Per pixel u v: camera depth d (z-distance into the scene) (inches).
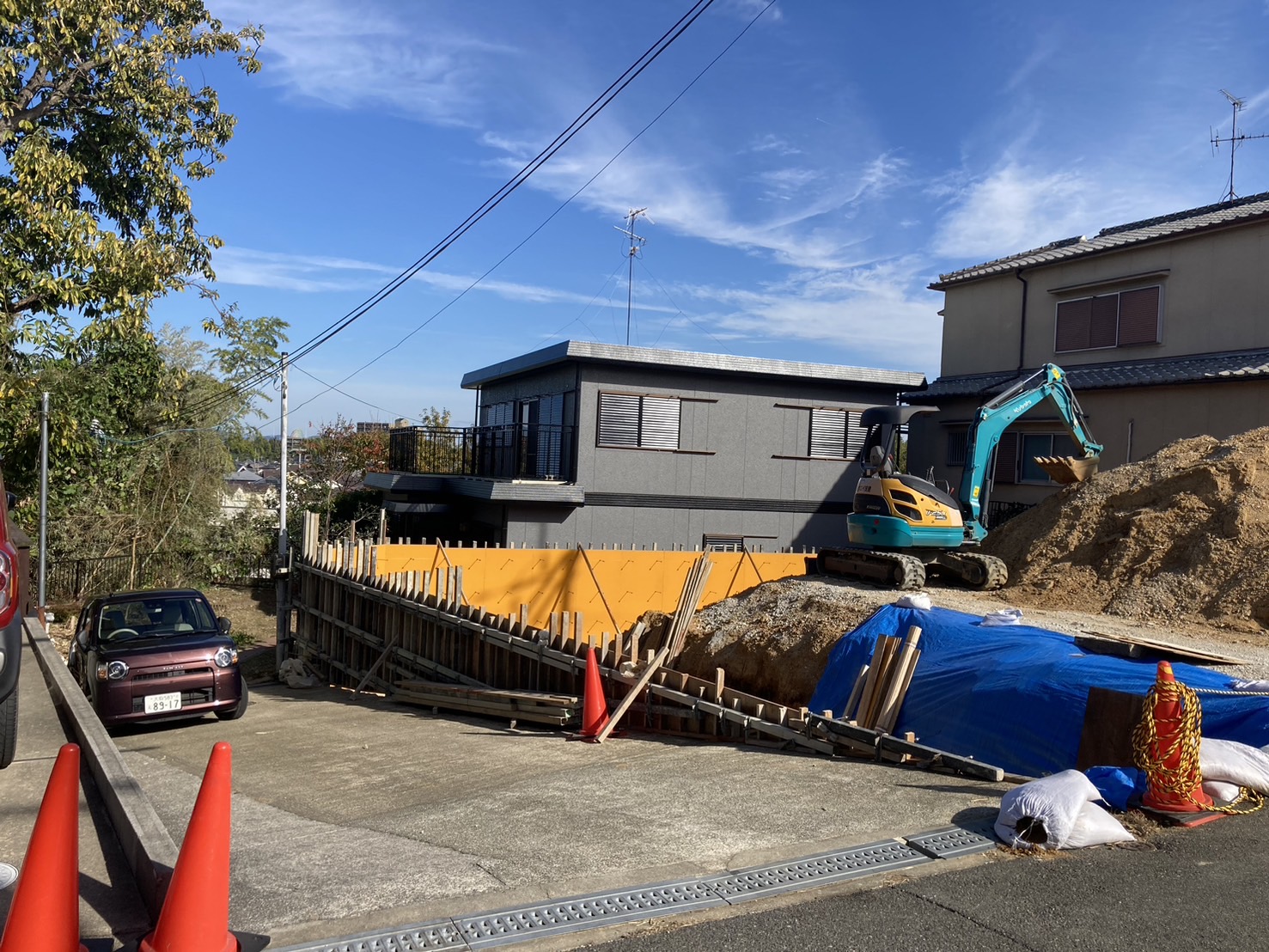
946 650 360.8
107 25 691.4
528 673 506.9
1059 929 159.0
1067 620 426.0
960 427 906.7
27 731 300.5
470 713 504.1
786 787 255.9
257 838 227.6
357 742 416.2
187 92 768.3
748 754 330.0
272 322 1218.0
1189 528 476.7
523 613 506.0
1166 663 222.1
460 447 1130.7
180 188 779.4
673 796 251.4
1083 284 844.6
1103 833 199.0
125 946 148.8
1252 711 255.6
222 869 138.9
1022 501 855.7
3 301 668.7
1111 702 266.4
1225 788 224.2
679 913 164.4
